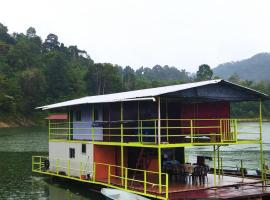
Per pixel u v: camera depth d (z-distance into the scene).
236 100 25.30
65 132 39.78
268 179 26.19
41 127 131.12
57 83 166.62
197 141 24.05
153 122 25.30
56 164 31.67
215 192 21.77
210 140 24.17
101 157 27.25
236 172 29.16
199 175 24.31
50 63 171.88
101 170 27.12
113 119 27.22
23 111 144.50
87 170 27.70
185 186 23.30
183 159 28.50
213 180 25.64
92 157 27.19
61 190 28.52
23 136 88.00
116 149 27.78
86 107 29.36
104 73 178.38
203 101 25.81
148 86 191.50
